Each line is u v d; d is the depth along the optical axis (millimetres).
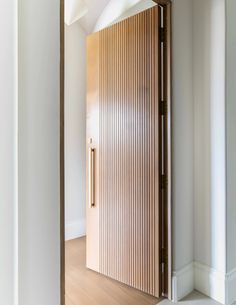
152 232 2025
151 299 1973
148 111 2051
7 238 602
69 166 3193
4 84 596
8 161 604
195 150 2105
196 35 2076
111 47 2318
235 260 1992
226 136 1926
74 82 3207
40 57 654
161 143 1990
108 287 2156
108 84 2346
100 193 2410
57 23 689
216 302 1913
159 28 1976
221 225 1935
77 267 2529
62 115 879
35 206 650
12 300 605
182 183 2027
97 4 2814
